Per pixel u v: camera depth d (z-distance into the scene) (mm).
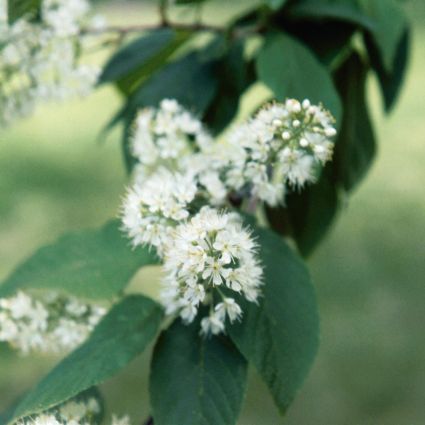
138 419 2078
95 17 1046
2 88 1027
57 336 941
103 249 926
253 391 2178
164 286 884
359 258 2875
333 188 1055
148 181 895
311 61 983
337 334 2424
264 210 1061
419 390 2166
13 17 1000
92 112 4641
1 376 2186
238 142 911
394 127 4113
